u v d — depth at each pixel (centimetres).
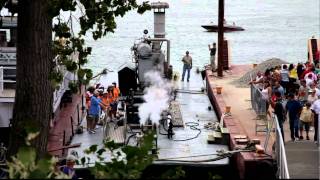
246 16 8612
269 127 2288
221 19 3591
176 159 2252
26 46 1831
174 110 2958
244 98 3100
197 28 7319
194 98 3350
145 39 3097
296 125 2305
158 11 3134
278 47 5962
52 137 2517
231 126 2577
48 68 1867
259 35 6756
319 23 7850
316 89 2622
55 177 1001
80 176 1841
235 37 6588
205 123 2805
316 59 3678
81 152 2331
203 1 10606
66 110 2923
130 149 1066
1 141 2497
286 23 7850
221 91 3191
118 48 5491
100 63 4712
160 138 2541
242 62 5219
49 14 1834
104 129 2497
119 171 1036
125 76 3025
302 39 6506
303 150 2133
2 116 2492
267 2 10338
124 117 2634
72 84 2019
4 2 1903
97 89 2733
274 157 2130
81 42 2092
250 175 2117
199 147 2445
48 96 1866
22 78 1838
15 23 2762
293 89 2727
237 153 2245
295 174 1891
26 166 953
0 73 2502
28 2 1819
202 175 2239
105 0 2105
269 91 2730
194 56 5278
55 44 2103
